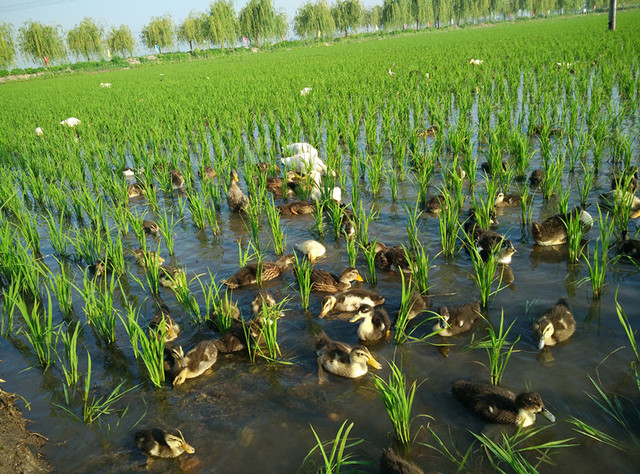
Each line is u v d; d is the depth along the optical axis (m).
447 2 155.50
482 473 5.57
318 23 121.88
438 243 11.48
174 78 55.31
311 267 10.66
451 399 6.75
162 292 10.38
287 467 5.84
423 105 24.55
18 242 11.38
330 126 22.19
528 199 13.58
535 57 37.81
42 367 8.16
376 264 10.85
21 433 6.52
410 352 7.86
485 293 8.67
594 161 14.91
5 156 22.44
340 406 6.78
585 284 9.23
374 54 63.22
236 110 26.89
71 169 18.72
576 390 6.68
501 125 18.52
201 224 13.66
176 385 7.39
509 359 7.44
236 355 8.12
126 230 13.38
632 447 5.73
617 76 28.62
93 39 107.38
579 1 168.25
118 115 30.28
